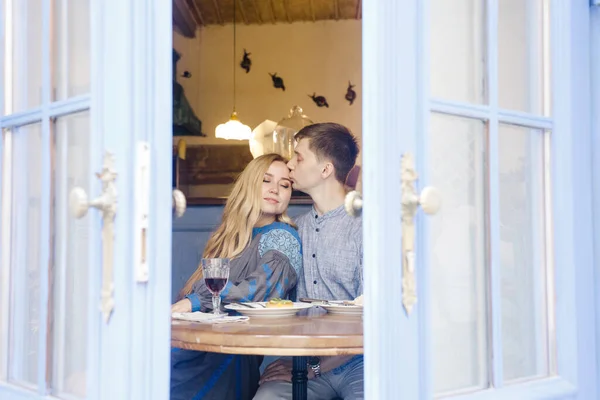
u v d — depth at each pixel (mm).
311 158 2719
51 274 1560
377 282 1365
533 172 1769
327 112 6207
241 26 6254
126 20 1344
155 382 1328
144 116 1341
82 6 1476
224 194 5836
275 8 5926
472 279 1593
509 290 1687
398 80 1408
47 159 1569
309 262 2662
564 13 1824
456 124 1577
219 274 2107
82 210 1290
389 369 1364
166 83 1360
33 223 1636
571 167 1807
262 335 1718
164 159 1350
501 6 1704
